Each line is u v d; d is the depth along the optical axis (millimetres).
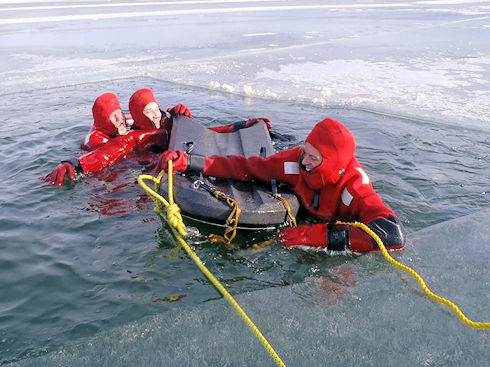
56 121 5227
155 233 3061
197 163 3314
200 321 2332
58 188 3648
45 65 7758
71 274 2660
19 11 12852
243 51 8812
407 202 3471
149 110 4309
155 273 2678
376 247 2809
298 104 5848
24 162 4129
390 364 2098
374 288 2600
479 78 6867
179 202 3105
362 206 2938
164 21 11781
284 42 9594
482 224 3199
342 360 2119
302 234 2914
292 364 2096
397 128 5004
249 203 3051
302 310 2428
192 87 6641
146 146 4285
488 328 2213
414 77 6969
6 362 2078
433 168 4055
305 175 3115
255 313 2396
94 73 7328
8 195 3531
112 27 10914
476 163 4184
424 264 2791
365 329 2303
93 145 4312
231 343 2205
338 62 7965
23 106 5785
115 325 2297
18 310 2387
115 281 2609
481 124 5105
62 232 3064
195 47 9117
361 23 11859
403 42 9539
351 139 3008
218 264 2768
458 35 10172
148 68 7645
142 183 3018
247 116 5371
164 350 2158
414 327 2316
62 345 2174
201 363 2092
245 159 3334
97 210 3336
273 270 2732
